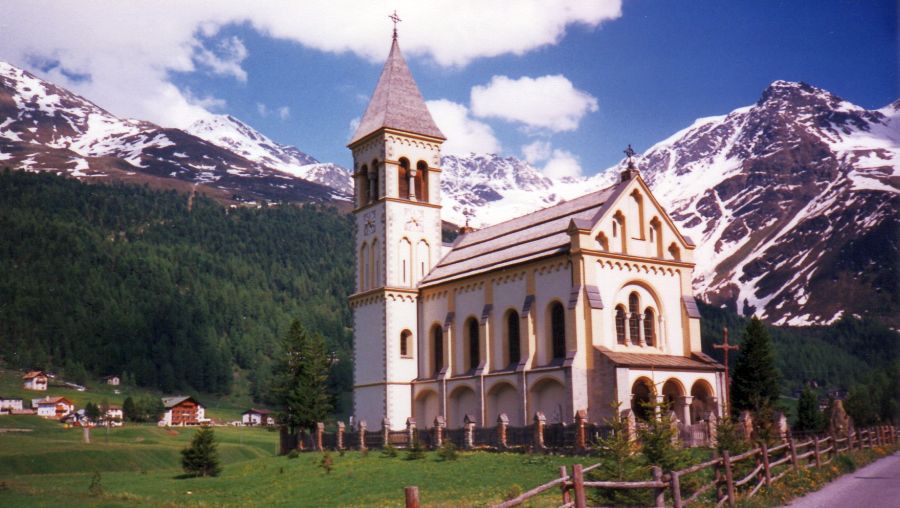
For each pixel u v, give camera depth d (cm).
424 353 8100
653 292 6588
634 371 5931
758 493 3064
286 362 8850
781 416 5362
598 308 6122
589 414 6019
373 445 7194
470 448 6044
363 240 8781
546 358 6469
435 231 8706
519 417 6512
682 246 6806
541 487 2294
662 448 3384
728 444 3653
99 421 18712
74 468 10119
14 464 9662
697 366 6288
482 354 7106
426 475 4856
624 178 6819
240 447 13125
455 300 7694
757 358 7938
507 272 7000
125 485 6612
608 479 3164
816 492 3189
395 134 8606
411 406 8075
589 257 6241
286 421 8644
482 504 3441
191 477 7206
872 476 3697
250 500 4891
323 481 5247
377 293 8262
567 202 7531
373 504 3972
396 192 8519
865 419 9794
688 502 2786
